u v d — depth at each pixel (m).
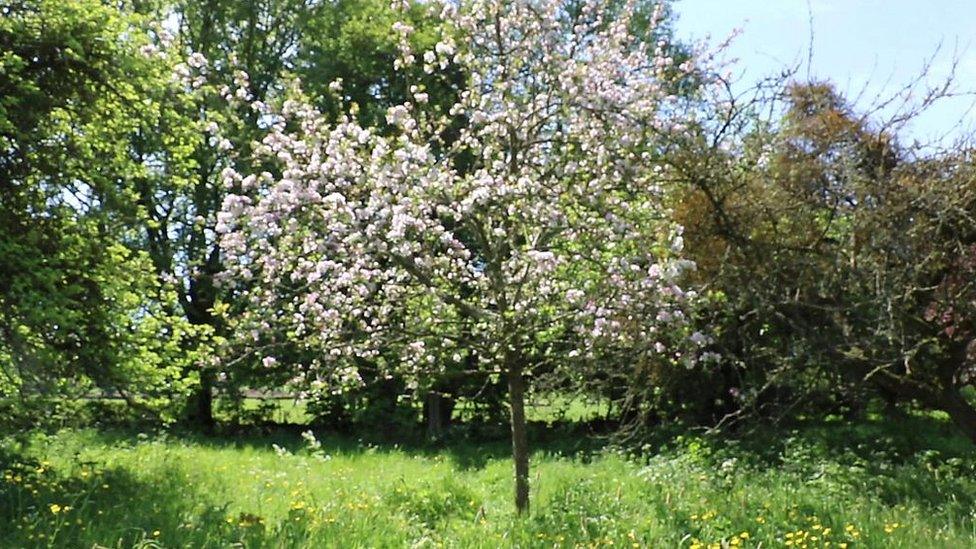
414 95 8.95
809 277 9.41
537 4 8.73
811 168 9.40
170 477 10.37
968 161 9.27
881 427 13.94
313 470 13.48
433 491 9.76
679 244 7.86
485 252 8.42
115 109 11.35
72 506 7.43
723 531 7.45
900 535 7.19
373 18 20.86
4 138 9.88
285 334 9.34
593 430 18.47
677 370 10.80
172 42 10.28
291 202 7.85
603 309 8.16
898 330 9.12
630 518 8.04
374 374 19.22
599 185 8.55
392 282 9.04
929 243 9.24
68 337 10.74
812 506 8.34
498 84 8.56
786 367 9.73
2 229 10.03
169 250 21.02
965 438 13.44
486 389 20.52
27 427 11.11
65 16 10.36
